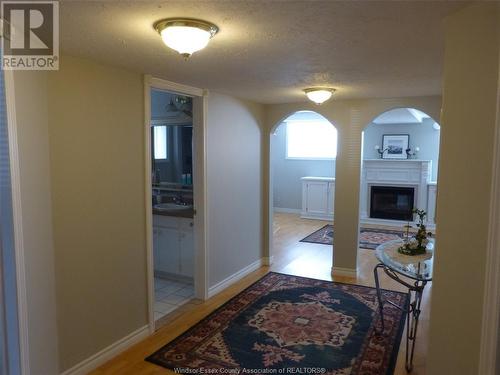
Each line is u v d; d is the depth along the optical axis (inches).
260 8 63.1
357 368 105.3
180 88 133.6
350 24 70.9
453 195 63.3
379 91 150.2
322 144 353.4
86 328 102.9
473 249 60.3
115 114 107.8
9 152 73.9
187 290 166.1
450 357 64.9
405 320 134.2
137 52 90.8
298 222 324.2
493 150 56.2
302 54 92.8
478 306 59.9
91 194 101.6
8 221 75.2
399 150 320.8
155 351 115.2
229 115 164.7
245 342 119.9
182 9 63.2
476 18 59.7
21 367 79.0
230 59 98.3
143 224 121.0
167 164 191.0
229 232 170.4
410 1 59.5
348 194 181.3
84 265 101.0
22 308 78.4
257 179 193.0
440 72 113.6
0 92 72.2
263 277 183.2
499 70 54.7
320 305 148.1
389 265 107.0
